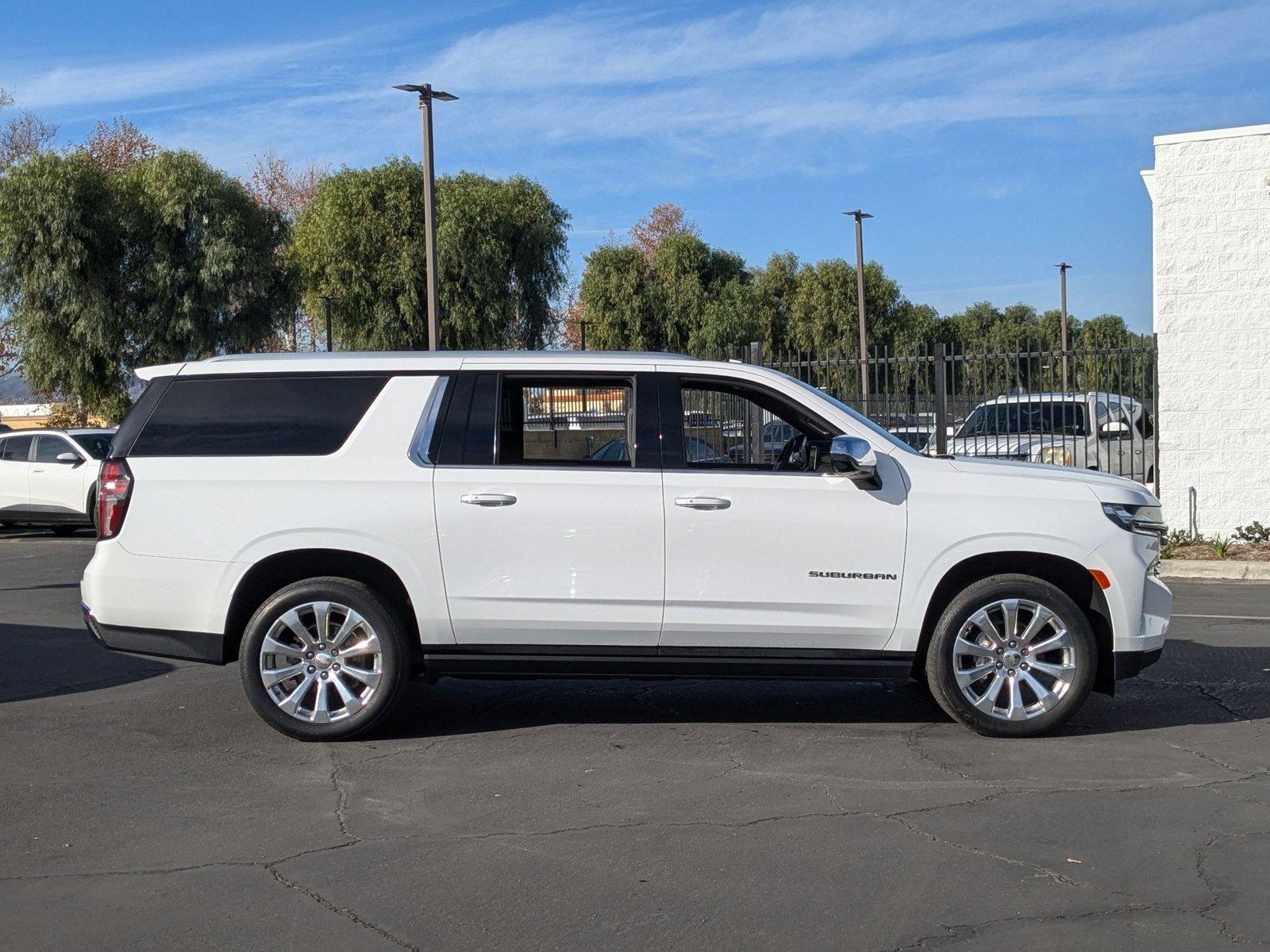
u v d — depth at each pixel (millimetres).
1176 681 7867
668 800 5469
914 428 16344
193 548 6398
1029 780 5734
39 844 4961
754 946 3932
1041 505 6430
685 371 6594
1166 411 14945
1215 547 14211
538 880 4516
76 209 30984
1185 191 14758
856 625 6398
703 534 6348
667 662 6414
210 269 32156
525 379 6543
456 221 36750
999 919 4121
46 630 10375
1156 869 4574
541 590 6363
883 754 6219
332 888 4457
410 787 5695
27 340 31828
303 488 6398
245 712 7230
